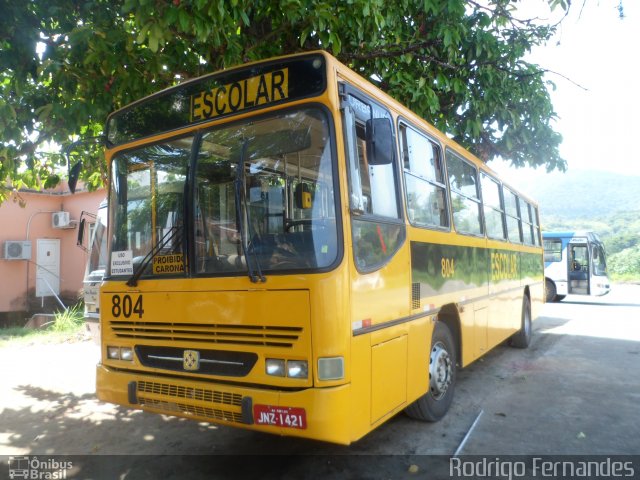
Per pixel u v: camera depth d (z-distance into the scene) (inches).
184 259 158.4
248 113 154.0
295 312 136.0
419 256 187.9
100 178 367.2
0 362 339.9
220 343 147.9
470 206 261.0
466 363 235.0
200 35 186.1
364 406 142.8
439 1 259.3
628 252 1628.9
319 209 140.9
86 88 229.0
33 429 212.4
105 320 177.5
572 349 375.2
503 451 179.9
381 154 145.7
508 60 327.6
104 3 215.9
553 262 760.3
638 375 292.4
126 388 165.2
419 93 277.1
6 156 259.8
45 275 652.7
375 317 151.7
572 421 212.1
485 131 364.8
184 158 165.3
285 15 241.6
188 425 213.9
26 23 207.9
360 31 242.4
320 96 143.9
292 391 134.6
